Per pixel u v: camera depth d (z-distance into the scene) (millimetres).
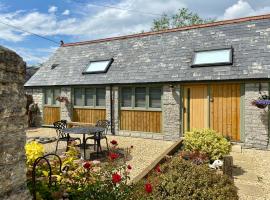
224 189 4094
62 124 11656
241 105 11000
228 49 11961
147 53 14453
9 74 2768
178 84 12266
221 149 7969
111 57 15625
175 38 14328
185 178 4309
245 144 10859
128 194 3963
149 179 4859
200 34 13641
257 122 10594
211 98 11680
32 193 3395
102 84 14258
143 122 13344
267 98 10273
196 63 12203
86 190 3768
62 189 3590
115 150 10320
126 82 13445
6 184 2727
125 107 13891
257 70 10641
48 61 18719
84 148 9156
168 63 13148
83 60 16703
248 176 7422
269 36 11609
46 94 17156
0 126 2658
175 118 12367
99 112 14781
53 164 4340
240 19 13023
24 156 2980
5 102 2719
